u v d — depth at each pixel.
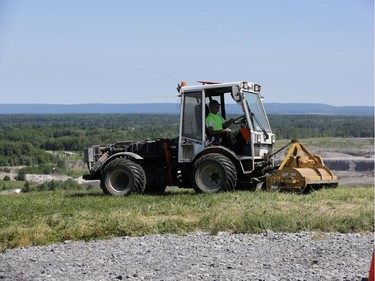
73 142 111.31
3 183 61.53
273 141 19.30
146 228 12.84
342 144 134.00
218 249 11.22
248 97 18.69
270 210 14.20
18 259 10.98
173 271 9.85
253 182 18.42
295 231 12.58
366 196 16.53
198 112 18.69
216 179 18.17
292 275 9.46
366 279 9.16
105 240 12.32
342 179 48.59
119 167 19.05
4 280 9.73
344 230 12.57
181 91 18.81
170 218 13.69
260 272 9.66
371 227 12.72
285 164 18.58
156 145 19.45
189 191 20.27
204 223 13.12
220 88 18.62
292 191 17.64
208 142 18.58
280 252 10.90
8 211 15.15
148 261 10.51
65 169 80.75
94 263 10.52
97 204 16.17
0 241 12.34
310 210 14.18
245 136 18.38
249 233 12.52
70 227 12.82
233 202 15.45
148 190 19.94
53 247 11.82
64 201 17.06
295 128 165.88
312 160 18.47
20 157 92.31
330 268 9.84
